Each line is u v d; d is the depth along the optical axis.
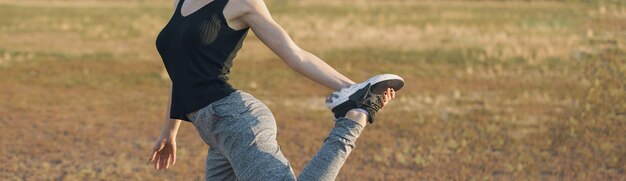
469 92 11.59
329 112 10.06
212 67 2.83
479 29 20.70
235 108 2.79
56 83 12.46
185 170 6.86
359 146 7.98
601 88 10.66
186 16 2.86
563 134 8.26
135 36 19.95
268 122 2.80
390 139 8.32
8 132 8.53
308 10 28.66
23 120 9.29
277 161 2.70
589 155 7.39
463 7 28.72
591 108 9.48
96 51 16.91
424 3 30.83
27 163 7.16
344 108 2.68
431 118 9.49
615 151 7.53
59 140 8.20
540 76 12.84
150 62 15.21
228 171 3.06
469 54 15.94
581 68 13.08
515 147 7.85
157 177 6.61
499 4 29.25
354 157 7.48
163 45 2.91
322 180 2.63
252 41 18.11
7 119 9.33
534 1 29.16
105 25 22.56
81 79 12.94
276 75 13.41
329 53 16.64
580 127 8.56
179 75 2.86
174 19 2.91
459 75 13.37
